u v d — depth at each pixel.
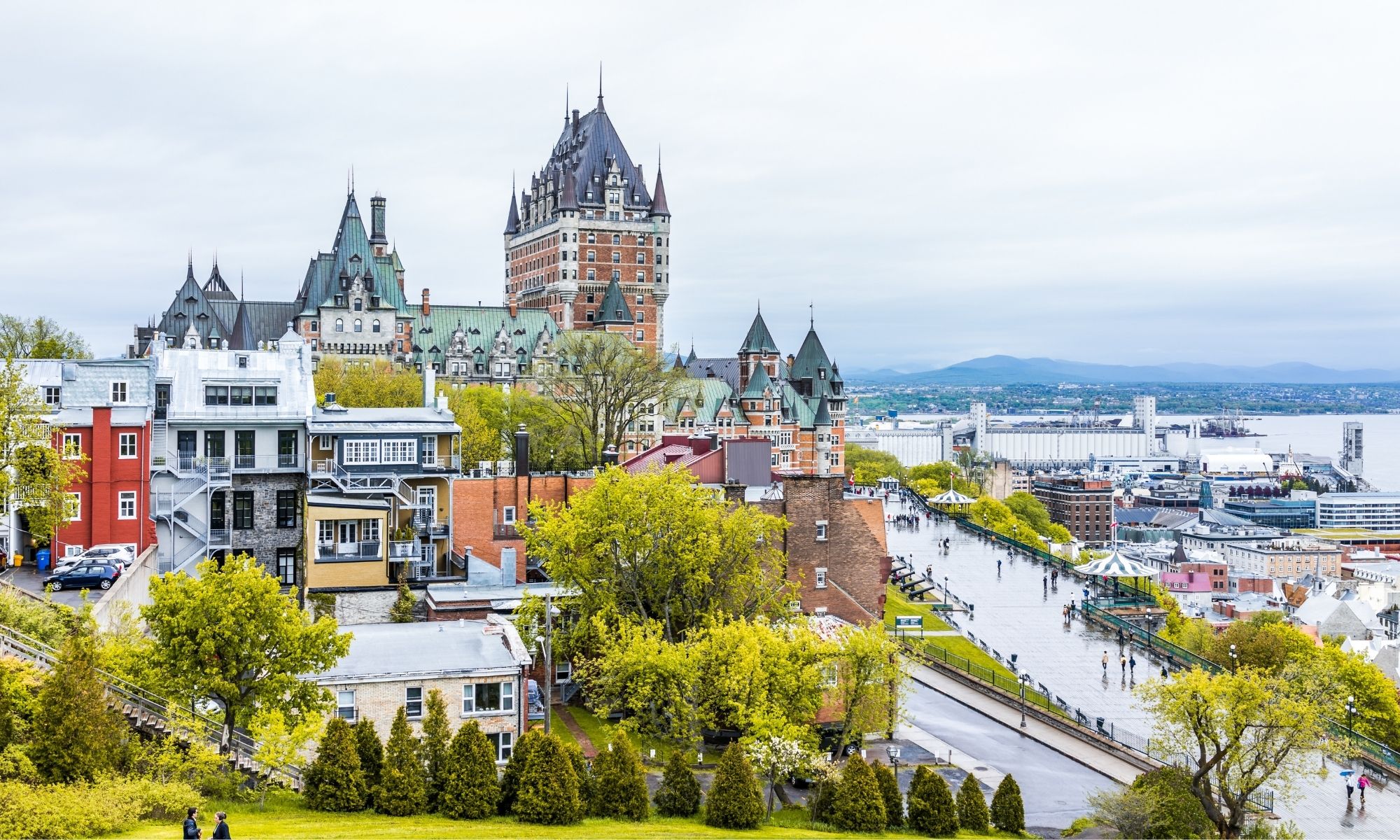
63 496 79.38
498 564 90.50
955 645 112.75
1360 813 85.50
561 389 189.38
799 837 56.19
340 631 68.94
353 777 52.59
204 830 45.72
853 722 69.12
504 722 63.06
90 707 48.12
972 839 61.28
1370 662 180.38
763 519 83.38
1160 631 132.00
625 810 56.66
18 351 150.62
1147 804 68.06
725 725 75.25
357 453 95.50
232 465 93.25
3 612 58.75
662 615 80.25
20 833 41.88
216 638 54.72
